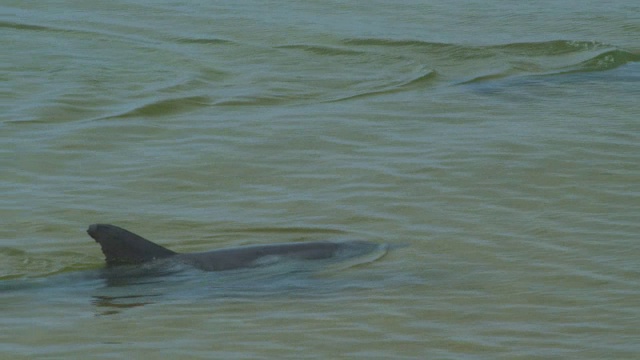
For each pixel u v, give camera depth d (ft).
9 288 142.31
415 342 127.03
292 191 185.68
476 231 165.48
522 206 176.04
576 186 184.65
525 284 144.87
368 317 133.80
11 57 274.77
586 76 267.39
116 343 125.80
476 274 148.46
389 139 214.07
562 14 328.49
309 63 278.05
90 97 244.42
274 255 150.71
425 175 191.83
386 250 156.76
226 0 339.57
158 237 165.37
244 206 178.81
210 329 129.80
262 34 302.45
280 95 249.34
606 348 124.98
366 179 190.39
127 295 139.74
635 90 253.65
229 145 211.20
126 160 202.28
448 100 244.22
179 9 328.29
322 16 322.96
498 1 343.46
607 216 170.60
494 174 191.52
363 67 274.98
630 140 209.67
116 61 276.00
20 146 209.26
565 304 138.10
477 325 131.85
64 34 298.56
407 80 262.88
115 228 147.74
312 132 219.20
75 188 187.32
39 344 125.49
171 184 189.98
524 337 128.36
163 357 122.52
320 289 142.31
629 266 150.41
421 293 141.49
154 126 224.12
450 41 296.51
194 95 247.29
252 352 124.06
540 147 205.46
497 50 289.53
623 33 308.19
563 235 163.02
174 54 283.18
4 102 238.68
